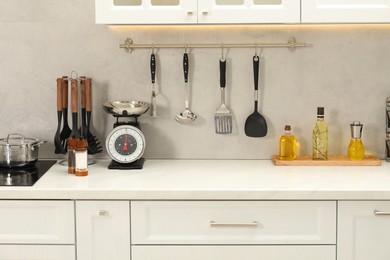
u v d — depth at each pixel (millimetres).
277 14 3074
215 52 3402
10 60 3410
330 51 3391
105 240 2873
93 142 3361
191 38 3396
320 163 3305
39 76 3422
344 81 3410
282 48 3395
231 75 3414
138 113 3256
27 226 2873
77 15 3387
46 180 2998
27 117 3453
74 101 3316
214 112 3439
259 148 3465
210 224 2857
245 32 3385
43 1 3375
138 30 3393
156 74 3420
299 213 2857
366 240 2867
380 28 3373
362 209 2848
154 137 3467
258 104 3432
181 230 2873
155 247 2873
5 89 3432
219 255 2881
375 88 3412
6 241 2875
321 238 2863
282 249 2873
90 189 2834
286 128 3348
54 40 3398
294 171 3188
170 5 3096
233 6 3082
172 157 3477
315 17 3078
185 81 3395
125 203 2852
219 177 3066
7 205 2852
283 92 3420
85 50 3408
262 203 2852
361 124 3355
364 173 3141
